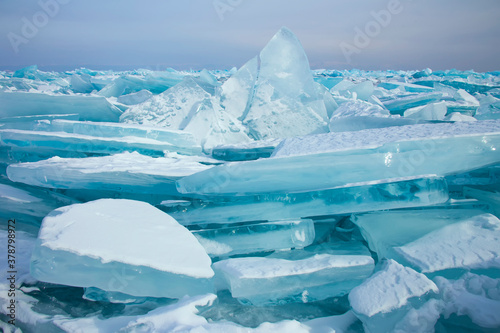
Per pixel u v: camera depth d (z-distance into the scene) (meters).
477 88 10.18
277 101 4.66
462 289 1.68
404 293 1.66
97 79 9.98
